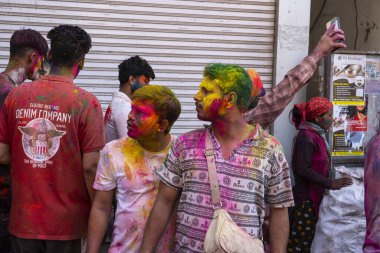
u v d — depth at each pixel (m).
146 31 4.52
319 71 4.65
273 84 4.83
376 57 4.59
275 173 2.05
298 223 3.95
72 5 4.33
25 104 2.47
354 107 4.59
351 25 6.16
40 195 2.46
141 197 2.31
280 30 4.73
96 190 2.35
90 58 4.43
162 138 2.37
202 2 4.61
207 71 2.07
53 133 2.45
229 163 2.02
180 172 2.14
